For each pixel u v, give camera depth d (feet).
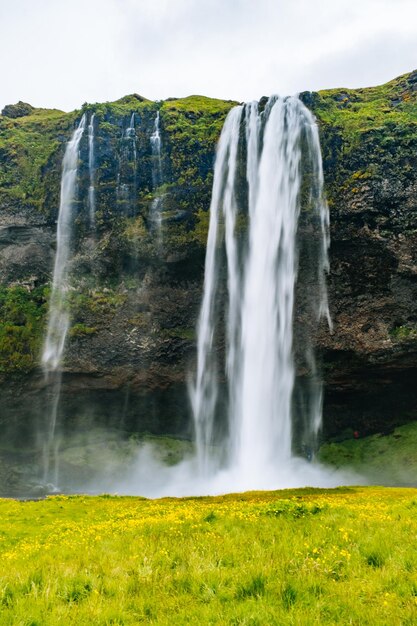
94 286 207.92
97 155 209.05
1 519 74.18
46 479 211.41
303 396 203.72
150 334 201.46
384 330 186.09
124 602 25.82
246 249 197.47
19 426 209.97
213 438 208.95
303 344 194.08
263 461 195.72
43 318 207.41
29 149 242.17
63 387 205.87
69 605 25.76
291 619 22.80
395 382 197.16
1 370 200.85
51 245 213.66
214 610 24.41
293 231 190.90
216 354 201.05
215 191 199.72
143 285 203.62
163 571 29.78
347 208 182.80
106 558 32.71
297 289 192.54
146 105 217.56
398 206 179.42
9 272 216.74
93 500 107.14
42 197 216.54
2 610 25.40
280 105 201.77
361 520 42.45
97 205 206.39
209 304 200.64
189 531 40.50
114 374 203.10
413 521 42.45
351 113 201.77
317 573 28.35
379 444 205.16
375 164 182.19
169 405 212.02
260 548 33.01
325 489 125.90
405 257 179.73
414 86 228.63
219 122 211.41
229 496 112.37
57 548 39.34
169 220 198.70
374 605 24.49
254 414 196.13
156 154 206.18
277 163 196.54
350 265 186.39
